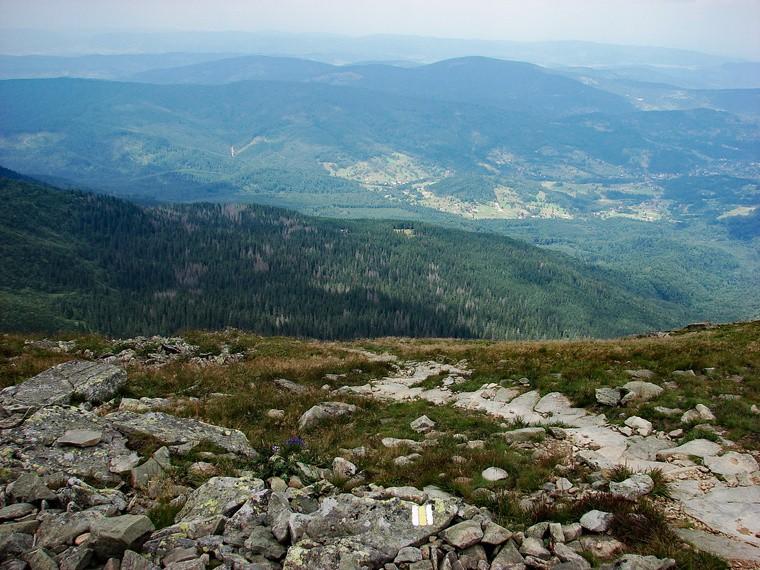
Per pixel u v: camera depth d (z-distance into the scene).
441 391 23.36
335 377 26.83
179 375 23.97
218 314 190.00
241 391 22.41
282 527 9.05
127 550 7.96
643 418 16.31
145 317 185.38
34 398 15.95
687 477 12.00
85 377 18.14
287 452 14.34
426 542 8.78
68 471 11.22
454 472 12.45
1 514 9.02
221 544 8.64
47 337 32.25
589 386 19.62
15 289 193.00
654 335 40.94
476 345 39.19
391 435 16.67
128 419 14.19
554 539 8.95
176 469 11.84
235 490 10.44
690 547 8.77
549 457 13.54
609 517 9.43
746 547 8.95
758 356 21.19
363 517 9.27
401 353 35.50
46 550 8.16
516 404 19.62
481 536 8.80
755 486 11.41
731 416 15.27
